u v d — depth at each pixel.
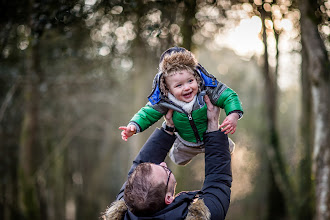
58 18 4.78
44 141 15.92
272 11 7.11
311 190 7.71
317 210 6.11
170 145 2.57
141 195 2.00
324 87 6.22
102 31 7.60
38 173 13.73
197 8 6.25
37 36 5.09
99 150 23.06
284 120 25.41
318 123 6.24
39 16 4.96
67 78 13.39
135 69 10.71
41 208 13.42
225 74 22.11
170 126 2.54
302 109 8.55
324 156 6.12
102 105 18.84
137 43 8.30
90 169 22.83
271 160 9.79
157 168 2.09
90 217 20.95
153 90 2.45
